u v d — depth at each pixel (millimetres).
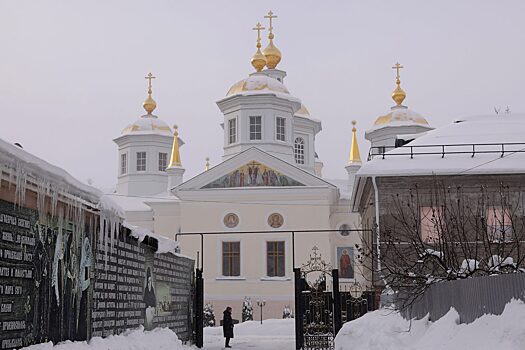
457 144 31000
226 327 28344
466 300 12430
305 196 48062
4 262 10469
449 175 29656
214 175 48969
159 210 53344
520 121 33438
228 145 53062
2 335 10352
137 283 17953
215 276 47438
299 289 24094
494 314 11102
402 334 15141
